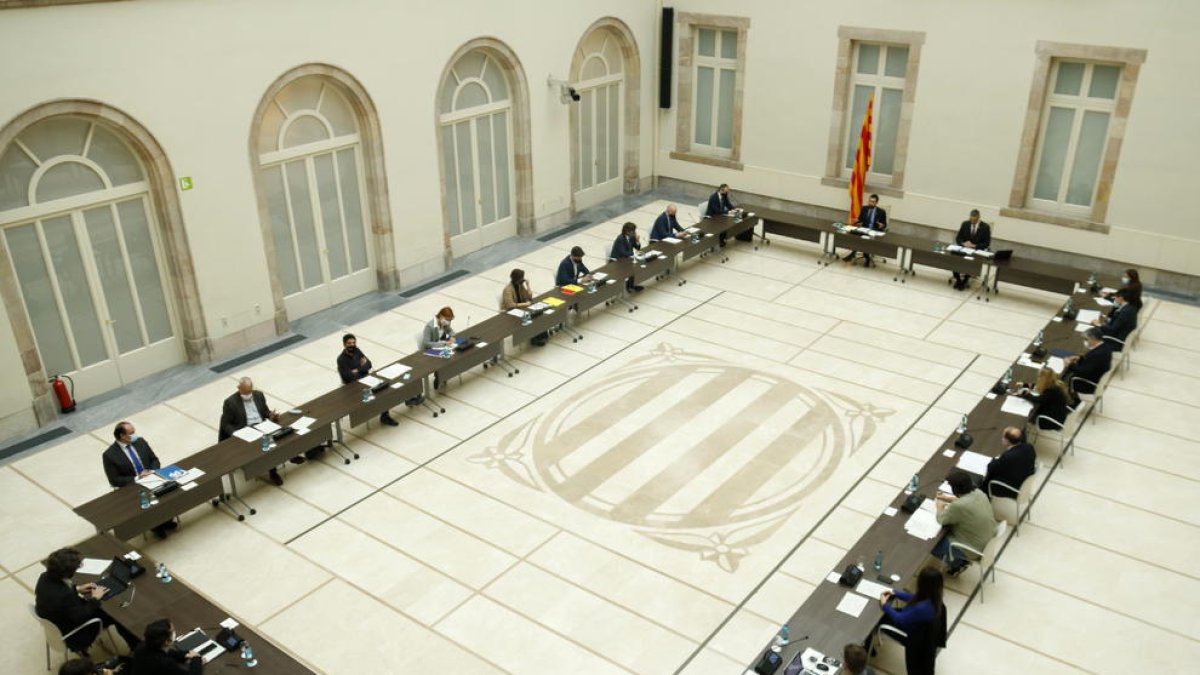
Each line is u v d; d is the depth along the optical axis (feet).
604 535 32.01
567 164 61.82
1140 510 33.22
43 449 37.19
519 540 31.78
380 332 47.14
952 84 55.16
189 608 25.54
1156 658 26.73
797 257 57.41
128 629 24.68
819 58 59.72
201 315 43.50
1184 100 48.26
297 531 32.32
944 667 26.43
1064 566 30.48
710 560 30.78
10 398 37.58
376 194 49.75
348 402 36.17
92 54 36.81
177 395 41.32
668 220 53.52
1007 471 29.78
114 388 41.93
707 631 27.73
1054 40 51.06
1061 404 34.50
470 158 55.77
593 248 58.23
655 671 26.27
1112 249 52.70
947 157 56.75
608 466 35.99
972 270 50.47
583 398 40.88
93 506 29.84
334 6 44.78
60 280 39.14
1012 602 28.91
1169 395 40.86
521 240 59.93
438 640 27.43
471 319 48.19
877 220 55.67
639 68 65.31
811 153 62.34
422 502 33.88
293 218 47.21
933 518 28.63
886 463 36.04
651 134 68.85
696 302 50.80
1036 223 54.65
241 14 41.32
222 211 43.06
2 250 36.35
